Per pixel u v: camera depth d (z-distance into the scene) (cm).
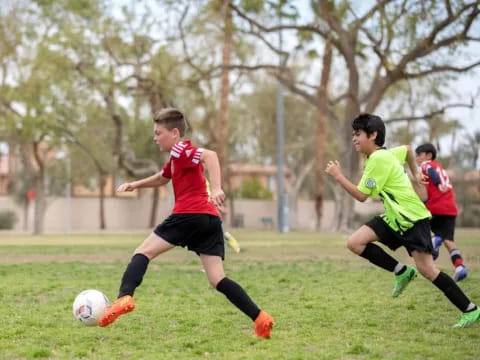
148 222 5528
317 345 517
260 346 514
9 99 3180
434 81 2814
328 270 1105
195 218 525
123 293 514
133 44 2925
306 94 3056
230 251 1650
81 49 2912
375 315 652
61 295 808
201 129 3628
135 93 3114
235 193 6119
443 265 1174
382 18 2494
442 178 910
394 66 2631
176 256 1506
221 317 652
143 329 592
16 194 4966
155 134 553
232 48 3203
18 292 828
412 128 4381
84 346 520
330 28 2811
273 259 1370
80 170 5041
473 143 4878
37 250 1758
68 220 4853
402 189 578
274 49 2952
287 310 687
